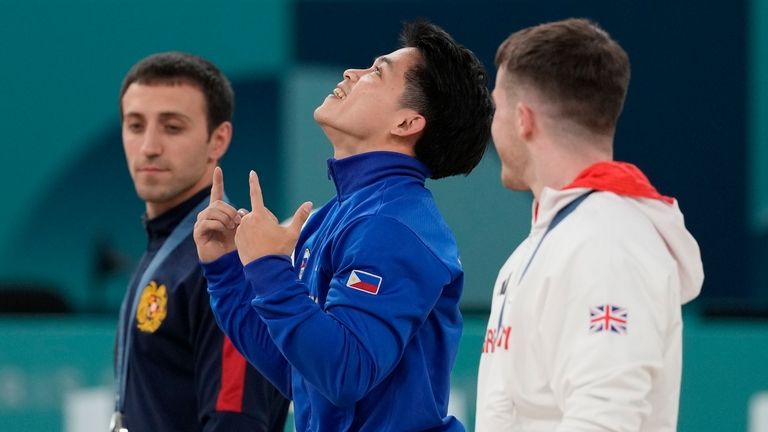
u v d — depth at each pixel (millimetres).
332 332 8312
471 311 21688
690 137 28188
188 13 28312
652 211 9336
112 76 28406
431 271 8789
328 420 9078
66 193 28391
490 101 10016
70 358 17188
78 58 28406
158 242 12508
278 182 28250
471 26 28328
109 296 26312
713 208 28141
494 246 26938
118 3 28344
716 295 28016
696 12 28078
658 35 28156
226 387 11258
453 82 9602
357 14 28453
